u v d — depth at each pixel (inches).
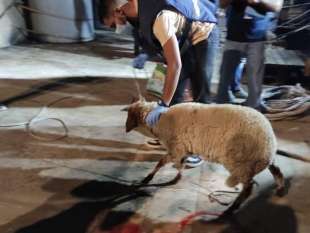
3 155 116.6
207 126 85.0
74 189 99.7
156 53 94.2
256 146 81.1
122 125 139.0
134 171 108.8
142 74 199.2
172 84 86.2
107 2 88.7
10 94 168.7
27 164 111.7
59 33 269.9
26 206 92.7
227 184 87.2
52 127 136.7
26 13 274.2
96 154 118.2
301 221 87.6
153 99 148.7
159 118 91.9
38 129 134.9
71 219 88.4
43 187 100.4
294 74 182.7
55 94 170.2
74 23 269.1
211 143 85.6
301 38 203.6
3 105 155.6
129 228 85.5
